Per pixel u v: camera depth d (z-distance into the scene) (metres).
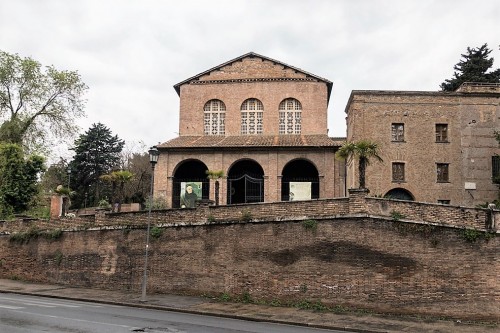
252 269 23.09
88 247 27.83
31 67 45.94
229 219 24.02
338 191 38.88
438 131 38.47
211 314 19.86
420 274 20.59
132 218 26.72
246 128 44.72
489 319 19.72
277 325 17.86
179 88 45.94
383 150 37.88
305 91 44.53
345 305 21.16
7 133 44.28
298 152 39.53
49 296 24.14
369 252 21.12
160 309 20.98
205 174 42.12
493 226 20.36
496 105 38.41
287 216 22.81
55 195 41.19
